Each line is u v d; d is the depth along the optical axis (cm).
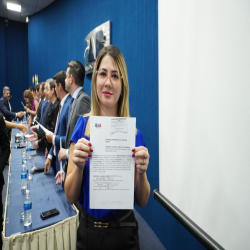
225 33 60
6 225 86
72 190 58
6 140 135
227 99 60
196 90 76
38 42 511
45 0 425
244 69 54
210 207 69
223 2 60
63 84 160
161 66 107
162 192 109
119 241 62
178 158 91
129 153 54
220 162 64
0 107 386
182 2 84
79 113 121
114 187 54
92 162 54
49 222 88
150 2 152
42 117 226
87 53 287
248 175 54
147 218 174
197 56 75
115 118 53
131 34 183
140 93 173
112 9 221
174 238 130
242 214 56
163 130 106
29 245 82
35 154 201
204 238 71
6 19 579
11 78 611
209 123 69
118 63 59
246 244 54
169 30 97
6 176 287
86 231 63
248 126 53
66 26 379
